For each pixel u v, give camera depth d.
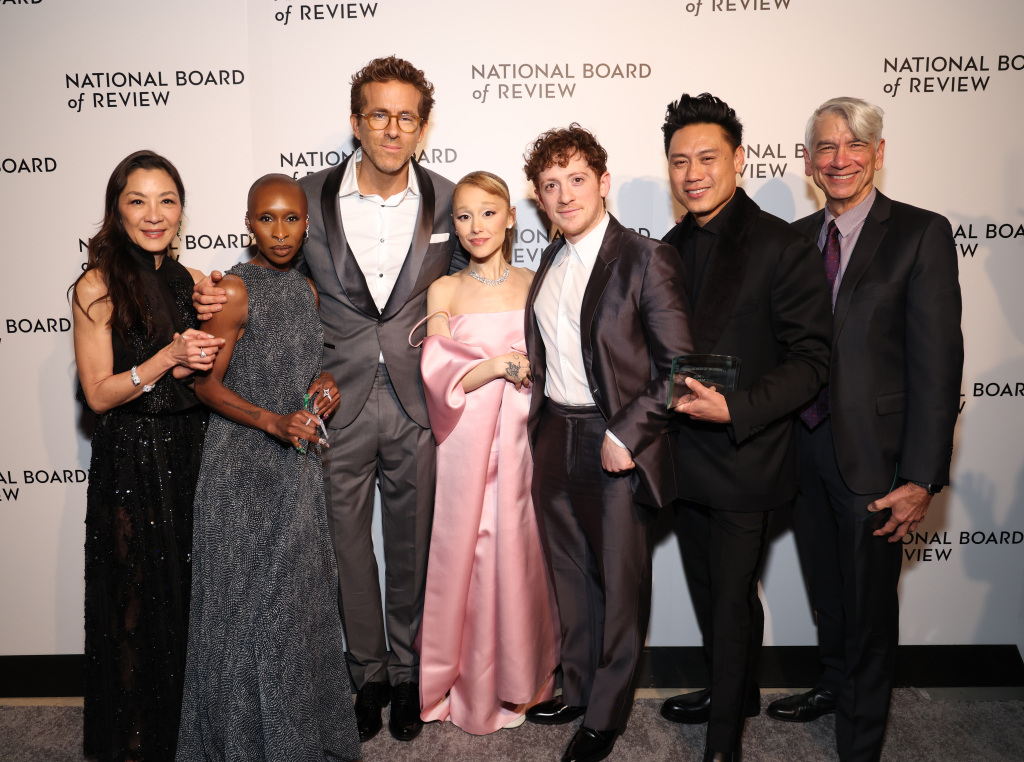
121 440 1.93
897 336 1.95
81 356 1.91
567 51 2.48
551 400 2.12
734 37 2.46
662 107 2.50
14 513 2.68
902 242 1.93
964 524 2.65
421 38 2.48
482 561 2.21
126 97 2.50
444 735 2.29
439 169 2.54
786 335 1.88
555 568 2.21
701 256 2.02
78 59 2.48
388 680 2.48
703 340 1.91
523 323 2.16
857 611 2.01
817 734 2.28
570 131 1.93
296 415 1.80
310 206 2.18
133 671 1.96
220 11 2.47
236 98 2.50
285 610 1.84
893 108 2.47
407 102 2.03
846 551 2.05
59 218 2.55
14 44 2.48
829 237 2.07
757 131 2.50
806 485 2.21
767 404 1.79
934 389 1.88
